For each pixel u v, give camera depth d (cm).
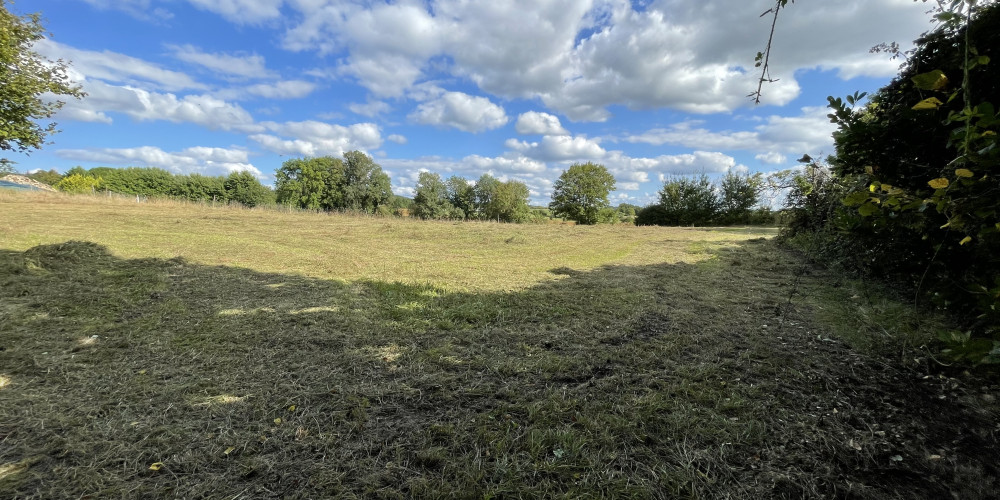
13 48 616
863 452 188
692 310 425
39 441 187
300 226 1342
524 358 297
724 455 186
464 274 629
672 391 245
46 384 240
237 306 412
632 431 203
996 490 164
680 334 349
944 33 206
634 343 328
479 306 432
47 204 1619
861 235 235
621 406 227
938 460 183
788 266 690
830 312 409
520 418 217
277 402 227
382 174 4581
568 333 352
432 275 614
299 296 461
